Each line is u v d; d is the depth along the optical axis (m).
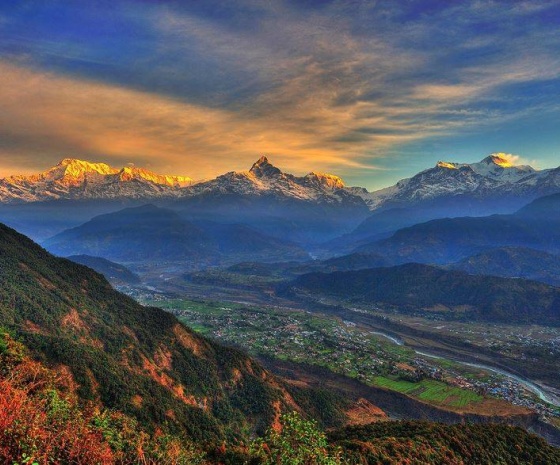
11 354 43.19
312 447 29.69
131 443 31.41
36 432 22.95
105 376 71.25
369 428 74.62
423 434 68.75
